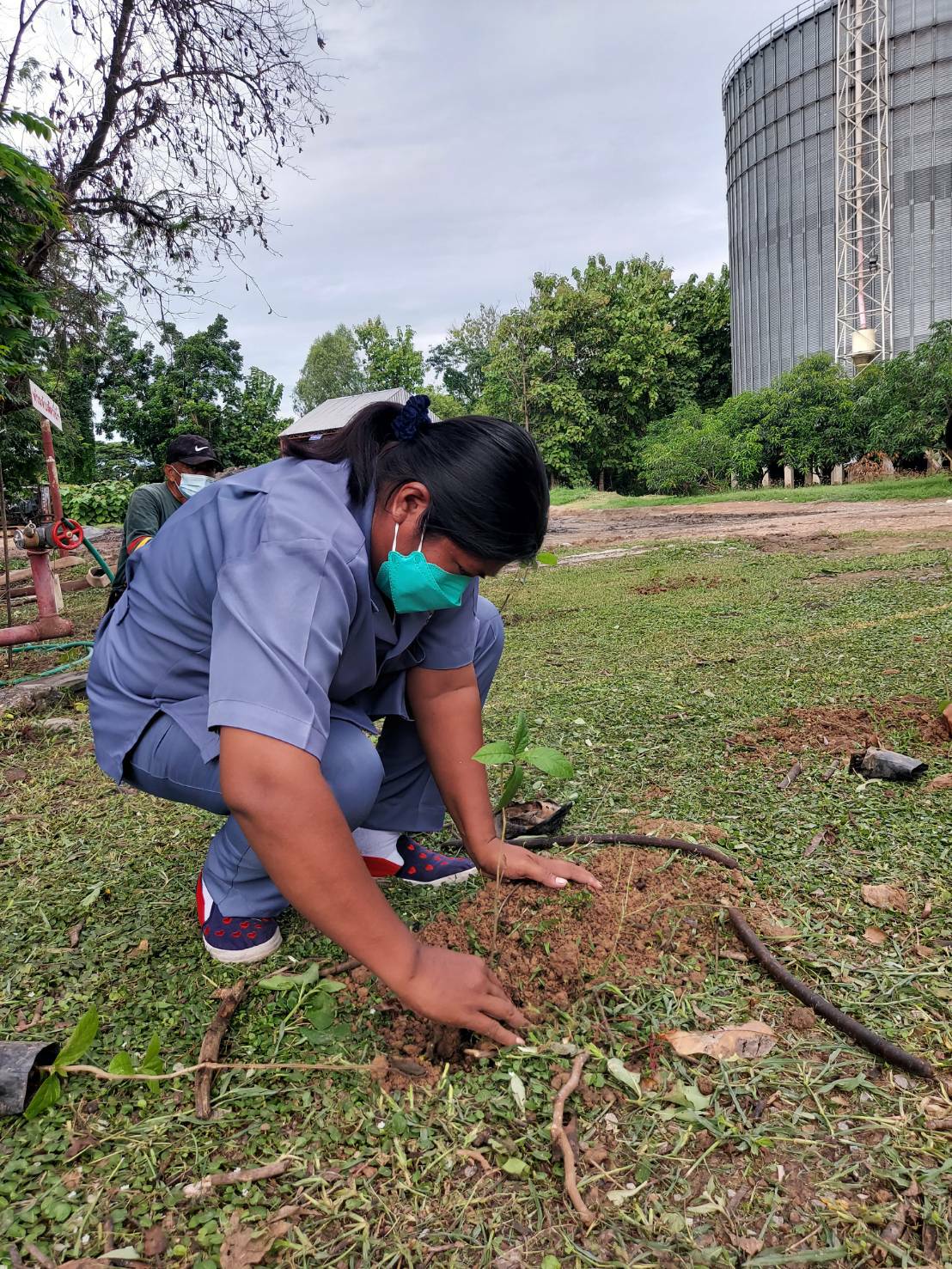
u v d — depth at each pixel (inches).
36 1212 49.1
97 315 336.8
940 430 737.0
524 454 54.3
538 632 213.2
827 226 1103.6
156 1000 68.4
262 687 50.2
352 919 51.5
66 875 92.0
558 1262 44.8
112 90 293.6
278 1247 46.6
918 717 119.6
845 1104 54.6
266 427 1248.8
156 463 1184.8
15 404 283.0
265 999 68.2
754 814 94.7
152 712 69.1
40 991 70.2
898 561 287.3
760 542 390.6
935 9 981.2
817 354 943.0
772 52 1120.8
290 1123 55.8
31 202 199.0
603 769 111.5
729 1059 58.5
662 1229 46.6
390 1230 47.4
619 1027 62.4
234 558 56.7
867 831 88.8
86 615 315.3
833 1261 44.2
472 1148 52.7
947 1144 50.9
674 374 1339.8
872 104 1039.0
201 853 95.9
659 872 80.8
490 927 72.3
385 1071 59.1
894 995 63.8
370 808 69.0
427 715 78.4
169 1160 52.9
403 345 1573.6
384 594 62.2
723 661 164.6
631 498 941.8
